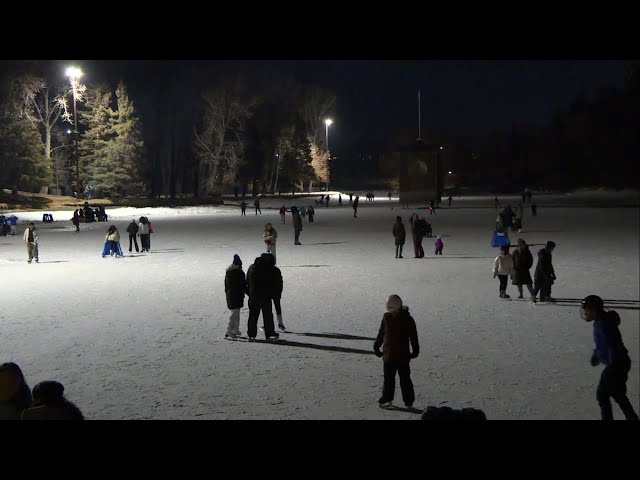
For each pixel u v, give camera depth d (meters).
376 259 28.00
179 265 26.77
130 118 86.12
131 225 31.98
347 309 16.42
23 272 24.92
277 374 10.56
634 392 9.62
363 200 103.56
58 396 5.52
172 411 8.70
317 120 126.38
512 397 9.20
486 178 165.00
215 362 11.35
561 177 130.62
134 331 14.07
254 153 115.38
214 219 62.22
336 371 10.72
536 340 12.80
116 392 9.61
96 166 85.25
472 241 36.16
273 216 67.44
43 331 14.14
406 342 8.84
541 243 34.03
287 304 17.19
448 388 9.68
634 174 108.31
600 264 25.11
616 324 8.08
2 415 5.66
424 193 85.31
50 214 57.09
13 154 72.44
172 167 103.69
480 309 16.30
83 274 24.17
